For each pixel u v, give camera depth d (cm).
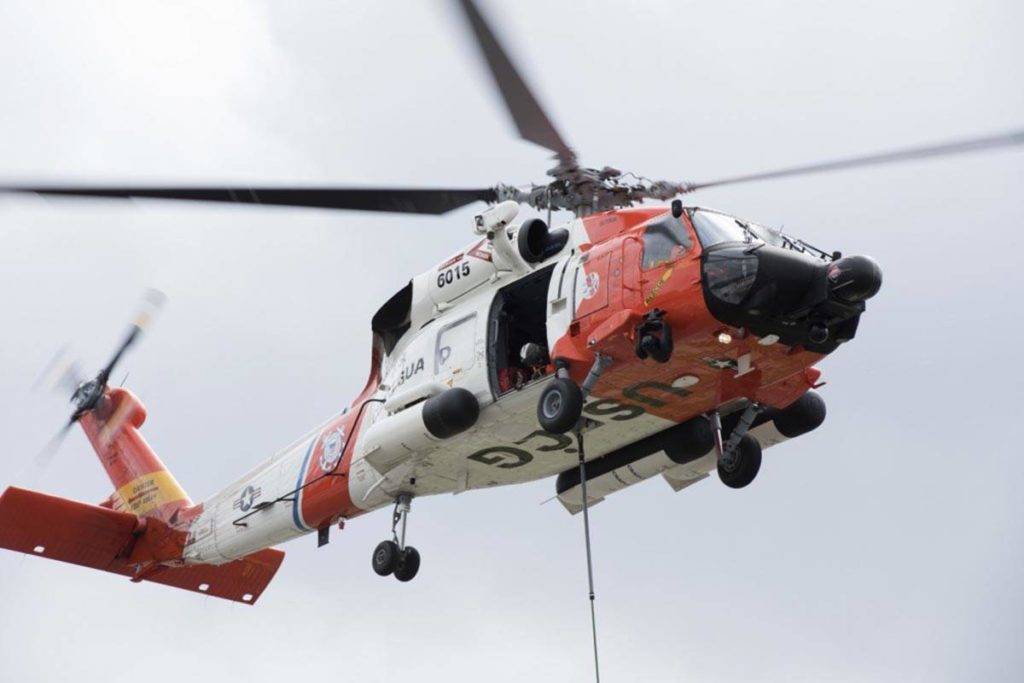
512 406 5875
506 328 5991
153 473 8162
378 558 6569
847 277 5094
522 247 5869
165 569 8056
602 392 5700
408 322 6488
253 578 8150
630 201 6003
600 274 5600
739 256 5219
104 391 8556
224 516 7581
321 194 5194
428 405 5950
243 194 4878
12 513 7862
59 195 4362
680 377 5591
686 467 6356
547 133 4606
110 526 8012
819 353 5403
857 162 4925
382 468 6272
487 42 3962
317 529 7081
